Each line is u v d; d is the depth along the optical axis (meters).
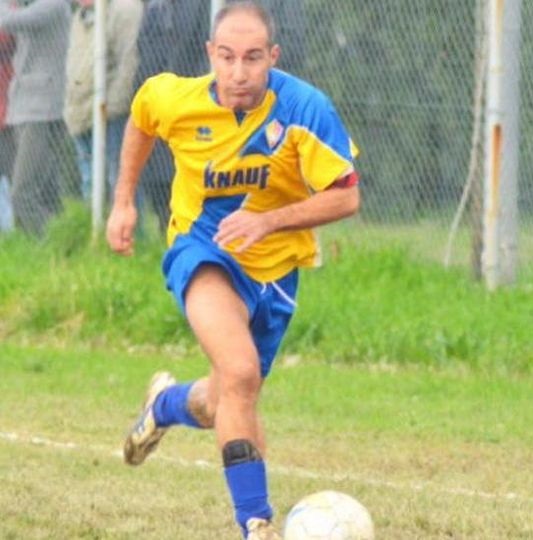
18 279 41.62
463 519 22.64
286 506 23.56
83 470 25.70
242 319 20.02
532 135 42.22
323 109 20.00
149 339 38.56
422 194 43.28
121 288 39.94
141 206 44.03
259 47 19.72
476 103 41.38
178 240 20.72
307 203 19.78
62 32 45.44
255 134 20.11
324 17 43.69
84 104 44.62
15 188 45.81
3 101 46.75
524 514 23.12
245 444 19.41
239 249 19.44
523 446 28.64
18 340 39.28
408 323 37.16
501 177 40.44
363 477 26.03
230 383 19.39
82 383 34.09
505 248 40.59
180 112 20.31
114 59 44.00
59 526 21.84
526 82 42.19
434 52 43.16
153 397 22.78
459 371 35.41
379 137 43.88
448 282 40.94
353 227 43.91
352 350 36.53
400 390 33.38
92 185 44.50
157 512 22.80
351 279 41.50
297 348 37.06
